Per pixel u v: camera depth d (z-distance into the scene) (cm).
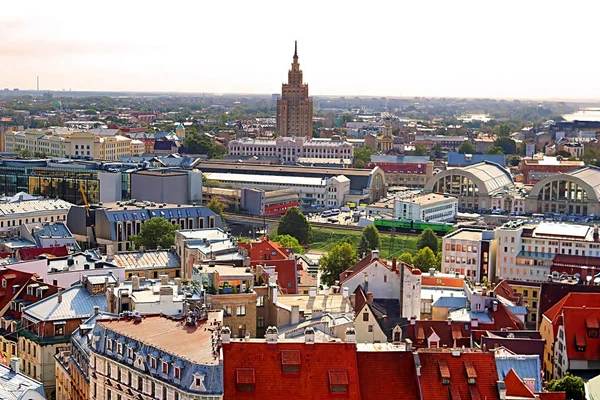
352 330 18950
